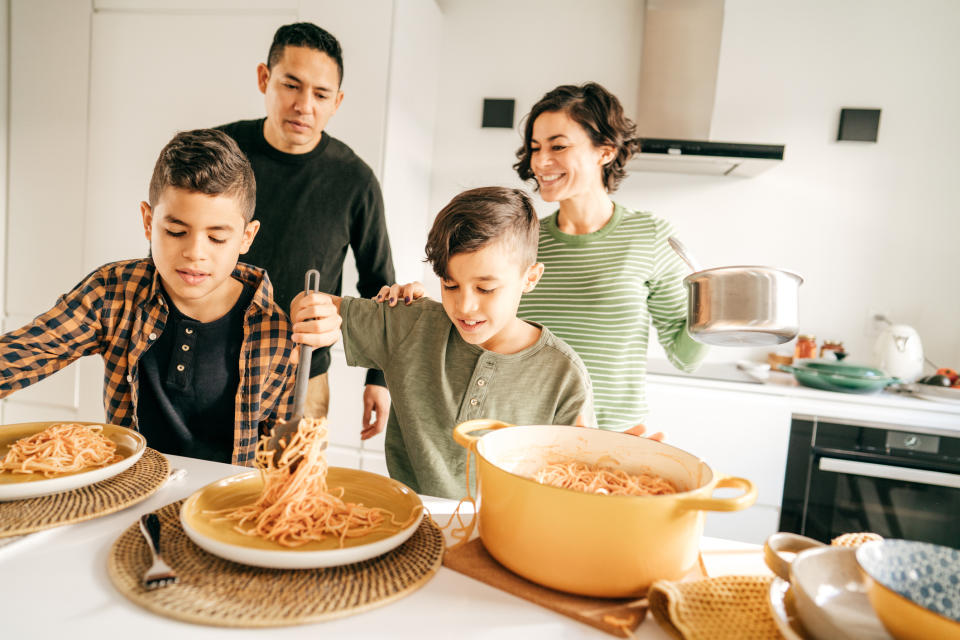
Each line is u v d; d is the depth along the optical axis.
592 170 1.34
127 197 2.08
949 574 0.43
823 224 2.38
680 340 1.45
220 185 0.86
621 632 0.48
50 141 2.12
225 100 1.97
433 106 2.51
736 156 2.08
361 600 0.49
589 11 2.46
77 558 0.55
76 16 2.04
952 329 2.33
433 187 2.61
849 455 1.96
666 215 2.48
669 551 0.50
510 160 2.55
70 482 0.63
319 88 1.66
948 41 2.23
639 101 2.36
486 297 0.84
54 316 0.96
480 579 0.55
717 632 0.45
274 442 0.66
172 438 1.07
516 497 0.52
